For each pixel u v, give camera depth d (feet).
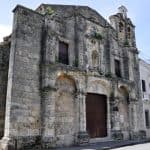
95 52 73.67
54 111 56.49
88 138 61.62
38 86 56.59
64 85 62.23
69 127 60.29
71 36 68.03
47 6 65.36
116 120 72.23
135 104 81.76
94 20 75.61
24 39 56.29
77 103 62.90
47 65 57.57
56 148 53.93
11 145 47.88
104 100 73.67
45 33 60.59
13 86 51.55
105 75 73.46
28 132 52.03
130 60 86.28
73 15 70.08
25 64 55.11
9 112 49.93
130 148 53.78
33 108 54.29
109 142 64.90
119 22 87.71
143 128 82.43
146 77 96.63
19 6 57.06
